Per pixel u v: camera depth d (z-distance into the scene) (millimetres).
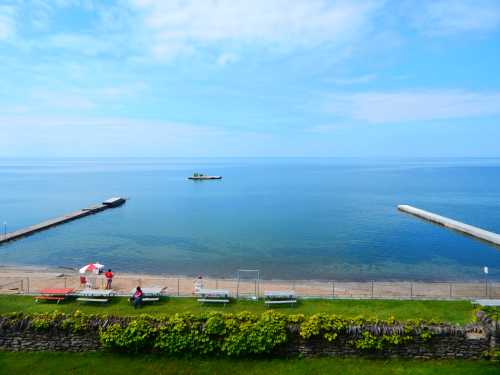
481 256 49250
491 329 18953
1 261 45938
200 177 197500
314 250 51688
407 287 32812
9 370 17891
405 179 194625
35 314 20547
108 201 97312
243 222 72688
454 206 95625
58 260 46688
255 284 32281
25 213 86875
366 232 63469
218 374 17766
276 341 18891
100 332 19344
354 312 23266
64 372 17812
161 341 19047
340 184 165625
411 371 18094
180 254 49656
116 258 47719
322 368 18328
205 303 24688
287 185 161500
